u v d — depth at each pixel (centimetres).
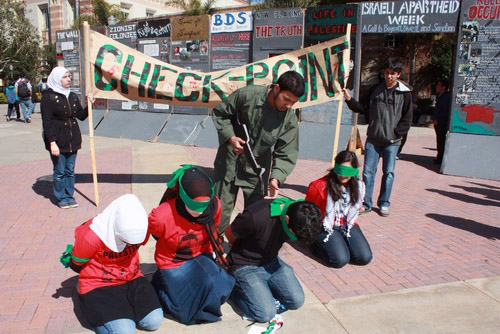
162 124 1116
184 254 300
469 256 426
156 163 827
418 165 883
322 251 403
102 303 275
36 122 1570
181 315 297
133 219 260
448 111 847
